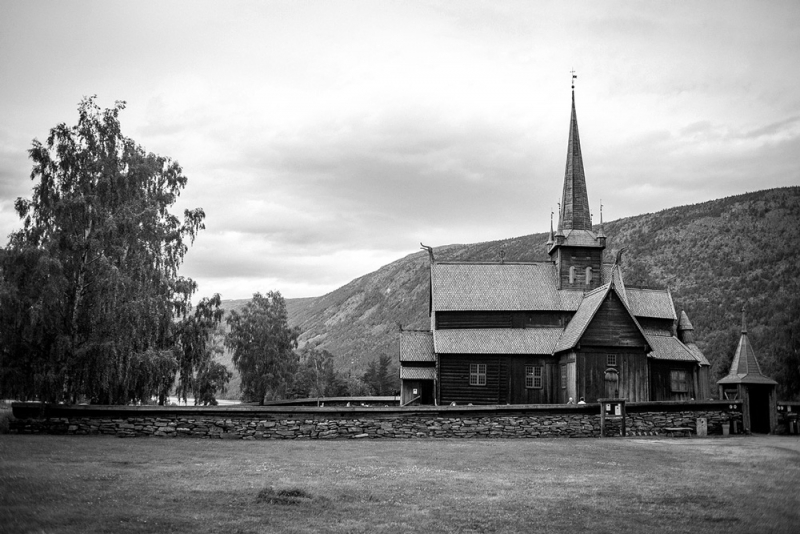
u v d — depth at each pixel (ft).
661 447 130.62
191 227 214.07
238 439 138.31
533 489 83.15
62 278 154.40
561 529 65.46
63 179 174.91
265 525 63.36
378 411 145.38
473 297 224.53
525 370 212.02
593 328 200.03
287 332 345.51
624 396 197.88
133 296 166.71
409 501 74.90
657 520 69.51
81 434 138.51
